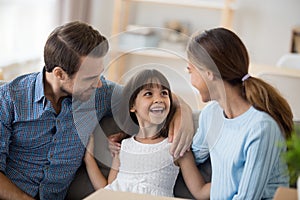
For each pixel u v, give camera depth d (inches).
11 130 70.2
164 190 66.4
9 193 68.4
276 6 177.2
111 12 187.3
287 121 63.3
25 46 164.6
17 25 161.8
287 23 177.2
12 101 69.5
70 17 163.5
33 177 71.1
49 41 68.7
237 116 65.2
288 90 115.0
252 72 121.8
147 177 66.0
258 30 179.5
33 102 70.0
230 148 64.7
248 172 61.1
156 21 185.3
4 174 70.2
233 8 173.2
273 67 128.6
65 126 70.1
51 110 69.3
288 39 177.6
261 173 60.8
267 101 63.4
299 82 113.7
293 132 63.1
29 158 71.4
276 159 61.5
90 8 178.2
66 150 70.6
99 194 51.6
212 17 181.6
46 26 165.6
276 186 62.5
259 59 180.9
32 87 70.5
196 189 68.6
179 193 70.3
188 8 182.7
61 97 70.9
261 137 61.1
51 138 70.6
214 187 66.0
